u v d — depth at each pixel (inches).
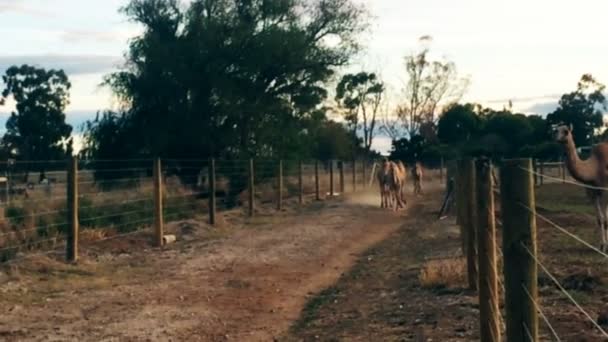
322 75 1473.9
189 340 370.9
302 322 407.8
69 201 575.5
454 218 902.4
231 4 1439.5
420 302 420.5
